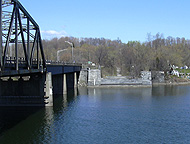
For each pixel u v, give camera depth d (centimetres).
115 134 3181
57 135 3117
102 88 8175
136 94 6681
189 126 3566
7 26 3148
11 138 2992
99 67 9788
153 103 5284
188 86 8900
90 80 8625
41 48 4188
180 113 4344
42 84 4606
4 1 2748
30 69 3525
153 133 3247
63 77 6725
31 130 3281
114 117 4019
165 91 7362
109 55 12656
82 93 6881
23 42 3172
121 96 6291
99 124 3609
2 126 3447
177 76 10894
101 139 2995
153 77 9975
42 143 2844
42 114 4097
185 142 2944
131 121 3788
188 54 15525
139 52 11944
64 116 4016
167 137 3100
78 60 14100
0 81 4684
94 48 16975
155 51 13925
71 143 2853
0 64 2438
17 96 4653
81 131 3275
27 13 3412
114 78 9150
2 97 4697
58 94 6688
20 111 4275
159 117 4050
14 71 2798
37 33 3956
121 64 11831
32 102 4669
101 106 4903
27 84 4650
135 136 3119
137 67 9988
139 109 4653
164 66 10538
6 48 2650
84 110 4497
